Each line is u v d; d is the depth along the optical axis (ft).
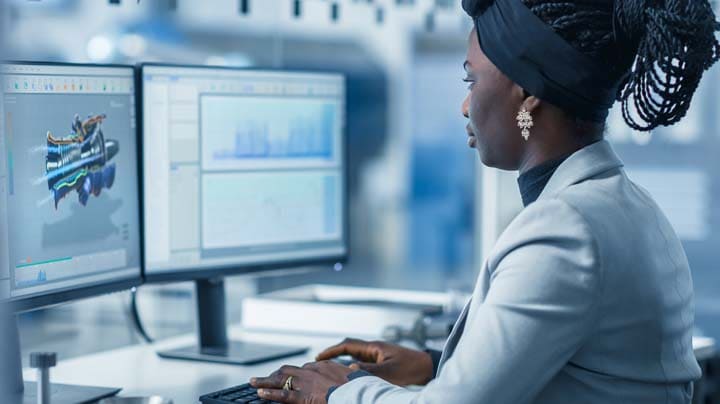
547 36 3.90
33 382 5.19
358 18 7.93
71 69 5.14
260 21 8.68
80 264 5.26
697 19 3.82
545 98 3.96
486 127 4.15
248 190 6.26
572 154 4.02
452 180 27.84
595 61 3.91
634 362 3.80
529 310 3.60
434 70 27.91
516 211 7.18
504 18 4.00
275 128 6.38
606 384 3.76
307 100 6.54
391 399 3.92
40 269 4.99
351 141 29.40
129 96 5.57
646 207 4.02
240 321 7.41
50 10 10.23
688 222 15.83
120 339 8.23
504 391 3.59
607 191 3.87
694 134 15.38
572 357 3.75
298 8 8.17
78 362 5.90
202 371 5.66
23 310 4.85
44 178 4.98
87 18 10.07
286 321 7.01
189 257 5.99
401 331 6.40
